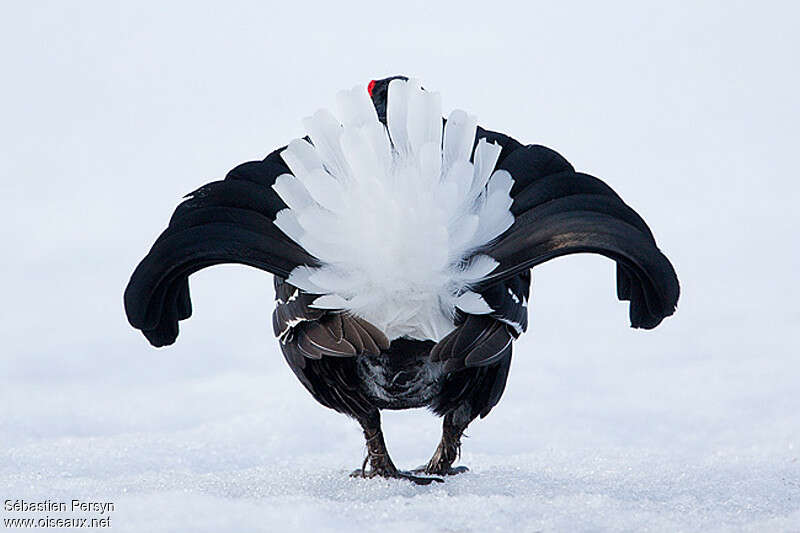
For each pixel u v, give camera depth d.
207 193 10.21
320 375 10.87
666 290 9.66
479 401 11.24
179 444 14.09
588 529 8.94
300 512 9.15
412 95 10.12
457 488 10.87
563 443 14.51
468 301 10.01
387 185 9.79
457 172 9.88
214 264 10.04
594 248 9.80
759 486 11.05
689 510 9.70
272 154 10.73
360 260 9.90
